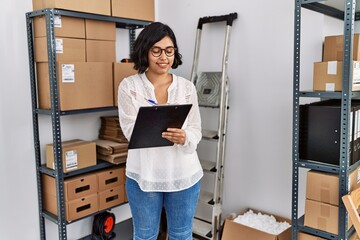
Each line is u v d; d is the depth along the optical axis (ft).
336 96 5.47
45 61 7.12
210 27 9.16
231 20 8.41
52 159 7.42
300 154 6.11
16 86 7.44
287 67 7.89
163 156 5.45
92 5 7.34
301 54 7.68
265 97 8.32
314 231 5.91
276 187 8.36
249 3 8.34
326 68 5.68
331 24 7.67
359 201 5.40
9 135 7.45
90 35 7.72
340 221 5.61
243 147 8.84
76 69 7.15
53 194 7.61
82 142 7.94
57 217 7.47
